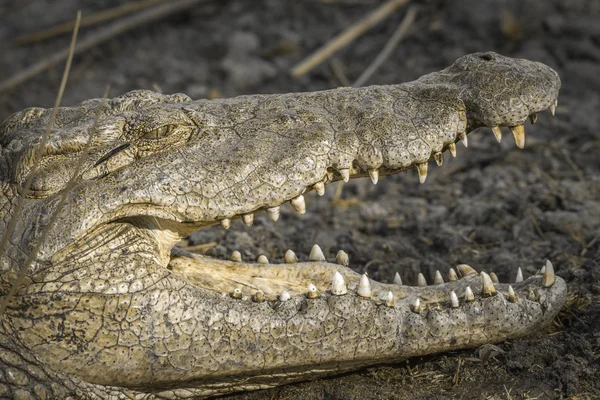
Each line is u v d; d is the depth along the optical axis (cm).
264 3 3828
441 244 1962
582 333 1462
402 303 1352
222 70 3334
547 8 3456
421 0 3575
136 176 1277
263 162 1302
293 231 2112
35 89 3253
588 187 2200
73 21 3681
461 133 1375
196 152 1313
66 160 1304
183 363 1262
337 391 1371
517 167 2416
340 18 3662
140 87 3247
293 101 1396
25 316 1232
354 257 1933
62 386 1244
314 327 1289
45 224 1238
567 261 1783
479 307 1334
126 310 1240
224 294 1304
